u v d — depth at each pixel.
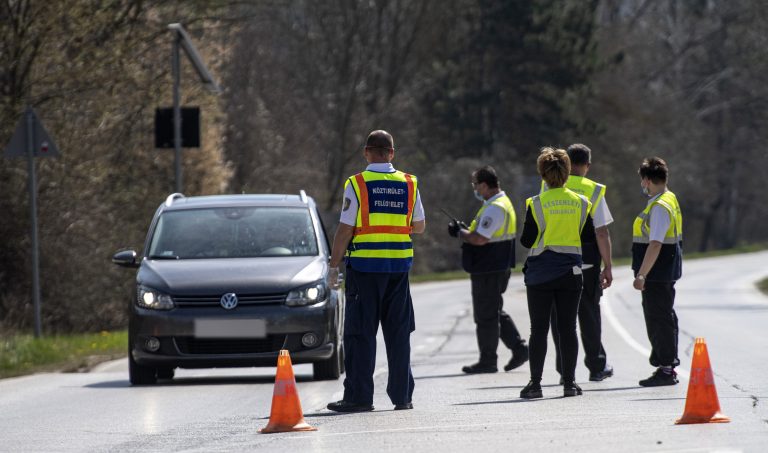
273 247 39.97
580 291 31.16
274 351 36.72
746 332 57.78
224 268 37.94
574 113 186.25
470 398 31.97
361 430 24.94
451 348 52.91
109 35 73.56
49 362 49.75
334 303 37.94
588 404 29.14
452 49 186.75
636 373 38.78
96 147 72.94
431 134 185.00
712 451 20.41
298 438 24.08
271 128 134.50
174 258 39.66
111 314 72.88
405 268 28.53
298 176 140.88
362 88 162.88
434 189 179.12
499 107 188.00
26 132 53.25
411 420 26.48
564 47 182.12
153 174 82.00
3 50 66.62
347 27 159.75
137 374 38.38
